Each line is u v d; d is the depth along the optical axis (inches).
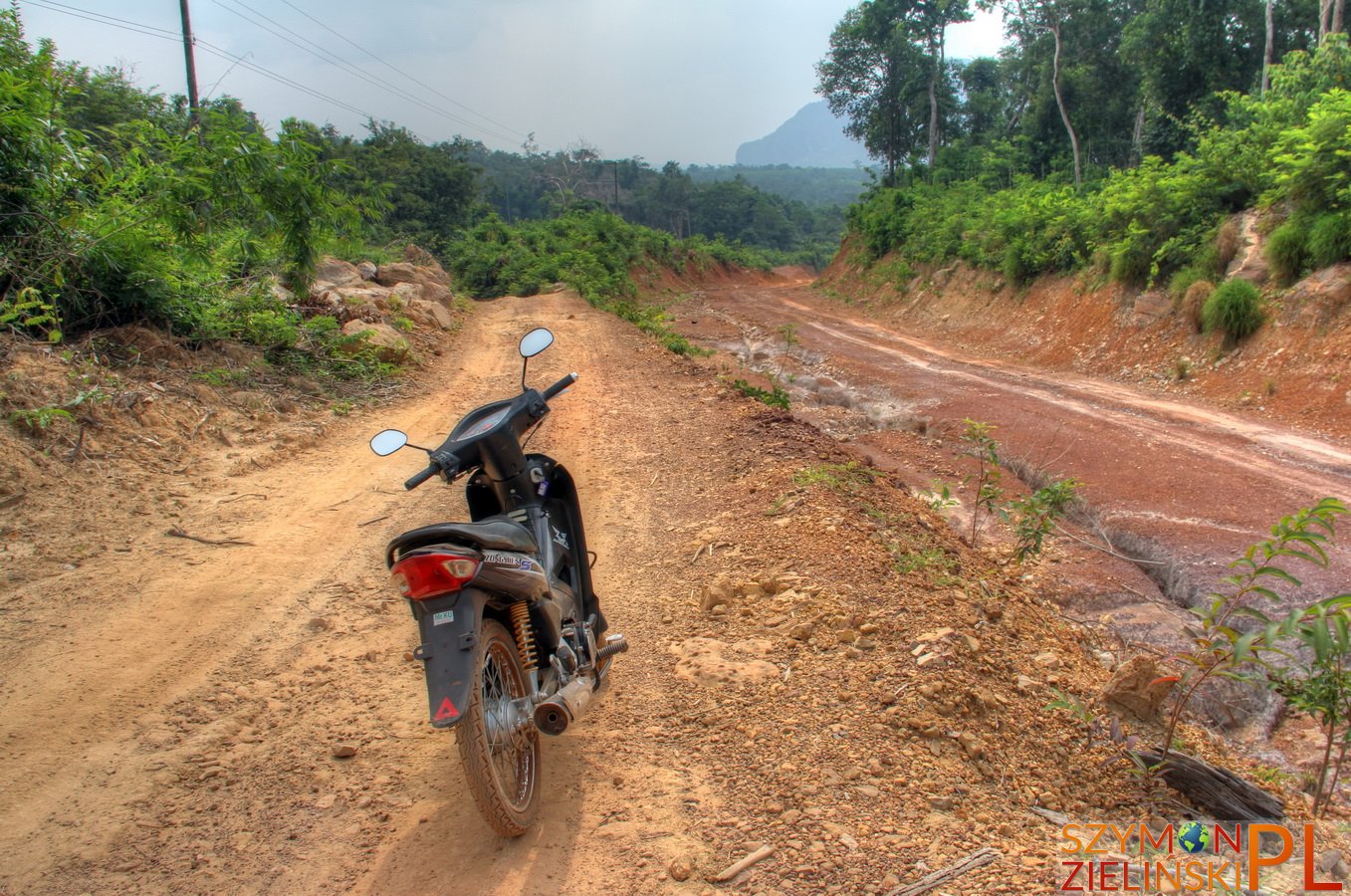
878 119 2016.5
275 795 125.2
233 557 216.8
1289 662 211.8
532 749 120.5
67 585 194.2
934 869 104.1
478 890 104.2
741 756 130.3
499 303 1120.2
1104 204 730.2
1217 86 1018.7
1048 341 717.3
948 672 151.1
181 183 358.9
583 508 266.1
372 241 1161.4
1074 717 155.6
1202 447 392.2
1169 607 249.0
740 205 4382.4
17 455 238.5
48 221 319.6
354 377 429.1
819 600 180.4
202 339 372.8
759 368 704.4
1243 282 523.2
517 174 4810.5
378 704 151.6
